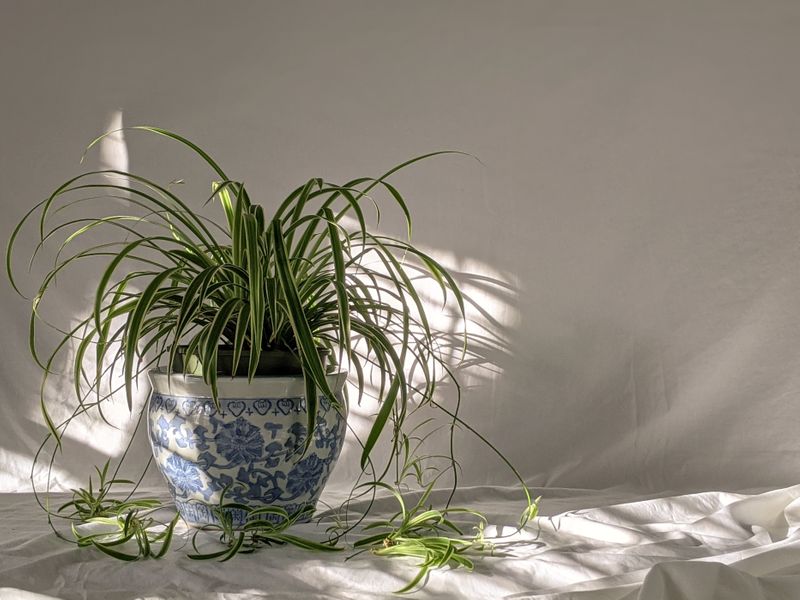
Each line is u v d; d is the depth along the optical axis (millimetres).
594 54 2148
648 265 2143
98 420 2180
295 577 1340
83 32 2205
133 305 1595
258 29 2201
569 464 2156
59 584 1317
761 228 2113
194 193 2199
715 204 2125
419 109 2186
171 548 1485
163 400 1557
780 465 2109
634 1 2137
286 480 1536
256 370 1537
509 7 2162
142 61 2203
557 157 2158
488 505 1917
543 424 2162
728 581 1196
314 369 1423
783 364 2105
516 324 2172
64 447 2178
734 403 2121
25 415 2174
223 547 1481
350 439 2186
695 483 2129
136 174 2197
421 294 2184
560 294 2162
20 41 2205
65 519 1765
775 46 2107
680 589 1180
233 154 2205
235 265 1503
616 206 2148
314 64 2197
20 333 2180
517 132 2166
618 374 2148
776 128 2109
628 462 2141
